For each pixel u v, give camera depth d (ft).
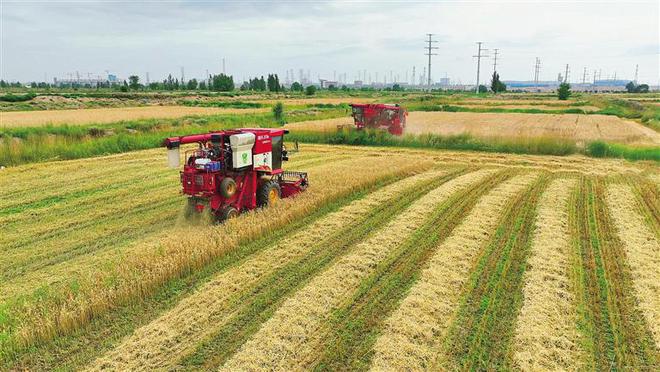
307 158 69.21
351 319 21.81
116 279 24.61
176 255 26.84
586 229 34.96
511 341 20.11
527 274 26.63
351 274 26.45
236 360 18.65
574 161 68.08
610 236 33.40
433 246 31.14
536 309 22.59
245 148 35.63
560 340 20.08
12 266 28.48
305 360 18.75
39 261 29.27
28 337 19.69
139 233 34.55
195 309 22.65
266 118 127.34
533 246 30.96
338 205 41.45
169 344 19.92
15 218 37.88
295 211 36.76
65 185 49.65
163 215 39.06
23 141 70.74
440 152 77.41
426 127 118.62
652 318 21.85
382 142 86.17
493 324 21.43
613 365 18.62
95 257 29.68
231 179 34.91
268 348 19.44
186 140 32.71
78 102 213.87
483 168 61.26
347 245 31.45
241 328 21.16
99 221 37.50
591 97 326.24
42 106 190.60
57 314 21.18
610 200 43.50
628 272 27.17
